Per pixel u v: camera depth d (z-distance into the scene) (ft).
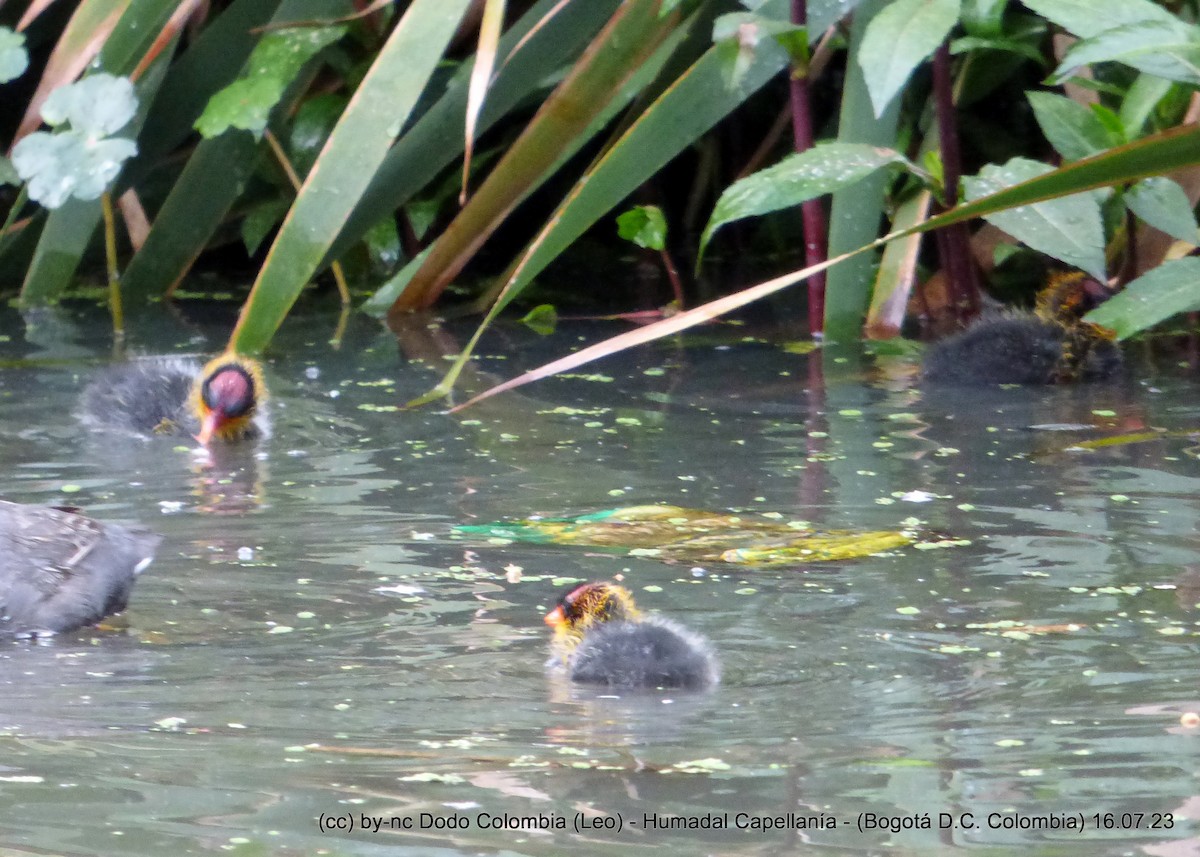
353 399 43.55
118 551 26.55
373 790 18.53
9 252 61.67
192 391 40.96
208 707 21.81
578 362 36.47
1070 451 36.68
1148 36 39.27
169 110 57.72
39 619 25.13
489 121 54.24
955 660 23.57
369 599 26.99
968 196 46.73
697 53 53.62
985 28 48.44
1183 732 20.18
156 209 64.44
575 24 52.49
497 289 57.93
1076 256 44.65
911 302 56.34
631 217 55.88
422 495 33.81
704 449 37.42
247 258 69.10
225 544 30.35
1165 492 32.94
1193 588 26.76
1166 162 33.17
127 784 18.70
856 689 22.39
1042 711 21.20
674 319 36.09
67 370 47.44
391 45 47.91
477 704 21.97
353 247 64.39
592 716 21.39
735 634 24.98
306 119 61.36
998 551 29.17
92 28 53.16
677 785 18.65
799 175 45.60
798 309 57.11
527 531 31.01
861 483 34.19
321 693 22.43
